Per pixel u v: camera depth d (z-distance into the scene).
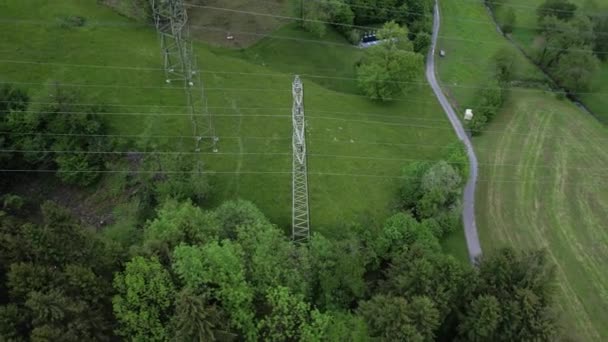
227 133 76.06
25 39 82.94
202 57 88.50
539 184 79.56
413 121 87.62
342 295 52.97
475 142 85.81
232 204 58.81
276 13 101.62
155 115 73.88
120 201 65.56
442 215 68.06
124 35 88.06
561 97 100.19
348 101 89.06
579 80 100.06
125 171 67.50
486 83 97.00
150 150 70.44
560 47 104.44
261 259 49.34
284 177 71.56
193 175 65.12
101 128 69.88
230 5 101.00
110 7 92.50
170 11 66.81
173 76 81.88
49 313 39.78
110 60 82.50
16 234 47.00
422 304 44.78
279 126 79.06
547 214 74.81
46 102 66.62
